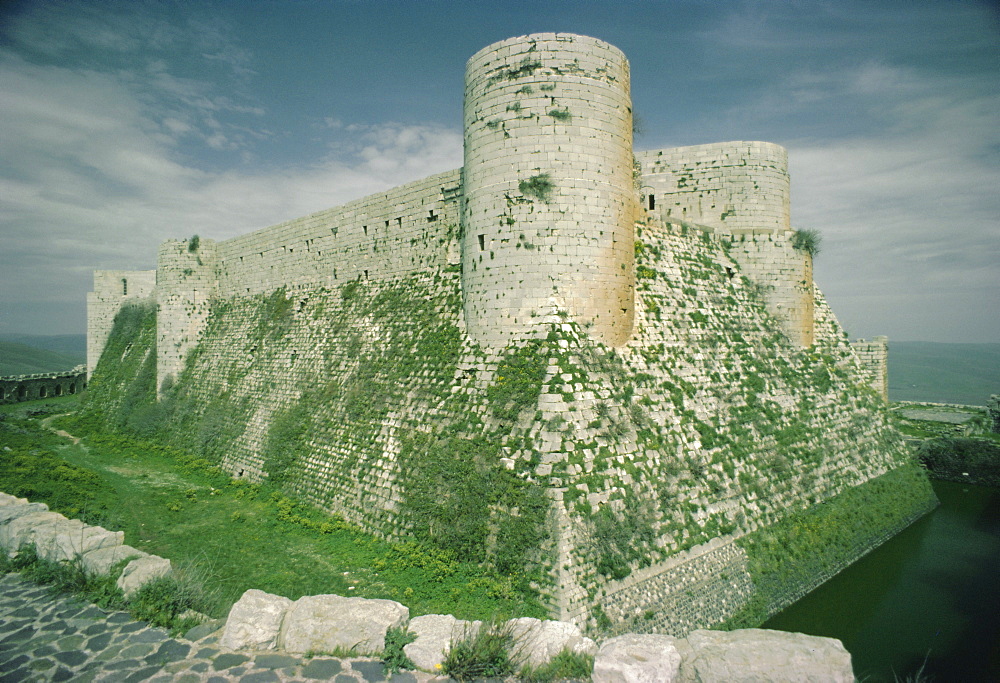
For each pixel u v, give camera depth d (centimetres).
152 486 2762
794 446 2366
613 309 2006
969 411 4575
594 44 1986
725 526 1888
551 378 1809
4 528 1340
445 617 1002
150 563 1151
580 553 1533
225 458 3097
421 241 2797
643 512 1694
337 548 1912
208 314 4322
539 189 1930
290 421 2819
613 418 1831
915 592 1995
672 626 1564
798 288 2794
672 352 2222
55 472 2686
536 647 921
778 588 1852
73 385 6412
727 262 2762
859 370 3075
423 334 2475
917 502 2655
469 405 1978
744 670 804
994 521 2605
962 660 1608
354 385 2642
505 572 1582
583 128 1947
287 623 955
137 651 927
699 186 2911
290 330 3453
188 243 4297
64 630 990
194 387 3909
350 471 2273
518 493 1656
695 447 2022
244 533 2078
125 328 5366
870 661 1605
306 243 3569
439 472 1889
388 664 896
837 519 2238
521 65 1969
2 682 835
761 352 2591
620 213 2023
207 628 999
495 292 2003
